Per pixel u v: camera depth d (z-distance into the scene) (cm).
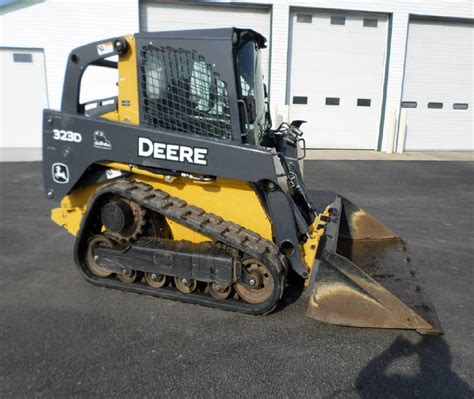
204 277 286
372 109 1187
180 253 288
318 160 1012
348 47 1135
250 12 1085
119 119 306
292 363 235
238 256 283
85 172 315
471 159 1062
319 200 605
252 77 313
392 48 1139
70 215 346
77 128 306
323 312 257
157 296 308
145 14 1060
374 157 1075
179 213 288
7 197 615
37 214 532
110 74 1074
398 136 1189
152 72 289
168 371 225
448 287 337
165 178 300
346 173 848
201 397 206
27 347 245
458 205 609
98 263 319
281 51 1095
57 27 1031
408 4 1112
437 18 1150
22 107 1093
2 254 397
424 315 254
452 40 1188
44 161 323
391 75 1157
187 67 280
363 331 270
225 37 268
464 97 1241
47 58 1048
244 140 282
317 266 268
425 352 248
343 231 388
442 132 1261
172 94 287
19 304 298
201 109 283
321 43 1123
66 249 412
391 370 230
